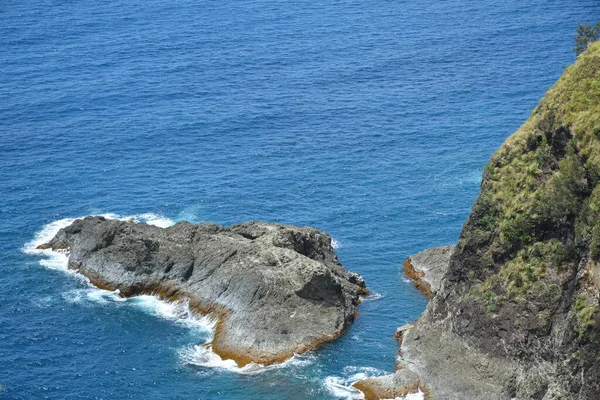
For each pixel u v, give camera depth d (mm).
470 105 168000
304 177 142125
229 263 105938
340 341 98812
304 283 100688
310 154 150625
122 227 113625
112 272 110625
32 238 123375
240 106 171250
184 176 143250
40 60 195875
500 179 94562
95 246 113562
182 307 105625
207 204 133625
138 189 138625
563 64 185000
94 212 131250
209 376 94438
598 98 89500
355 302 106375
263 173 143875
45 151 152250
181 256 109062
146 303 107188
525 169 92938
